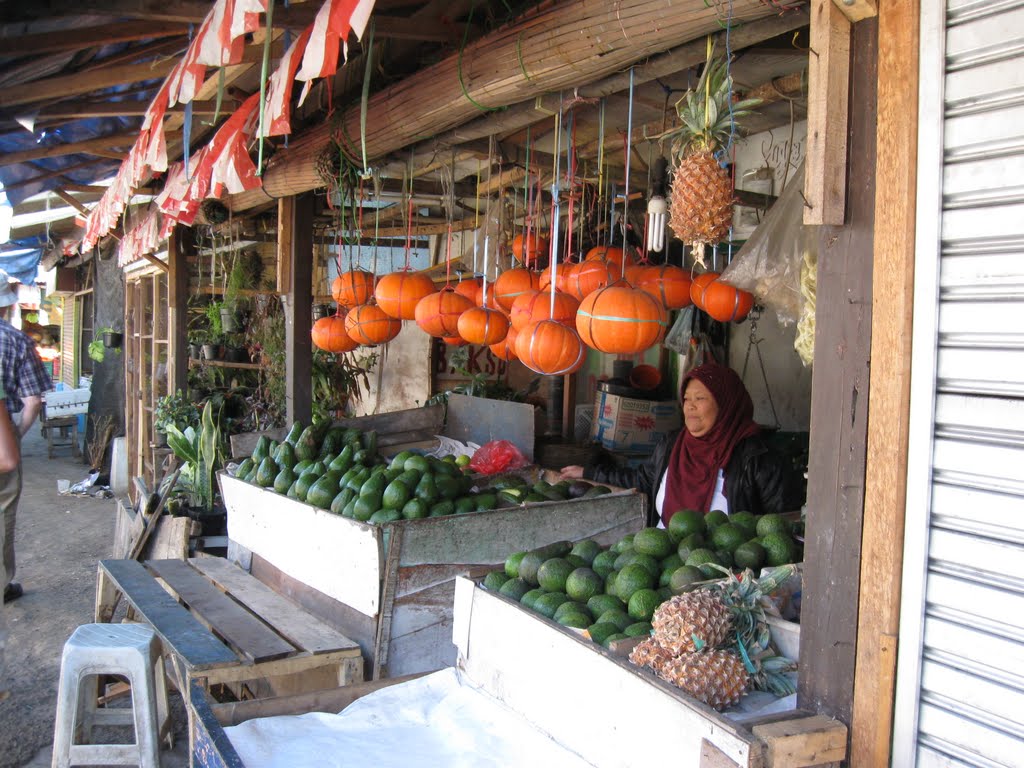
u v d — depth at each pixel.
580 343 2.77
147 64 3.31
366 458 3.79
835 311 1.42
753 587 1.72
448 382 8.02
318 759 1.72
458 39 2.73
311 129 3.88
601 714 1.60
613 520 3.40
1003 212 1.21
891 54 1.31
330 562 3.06
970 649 1.25
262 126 2.04
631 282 2.95
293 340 4.52
